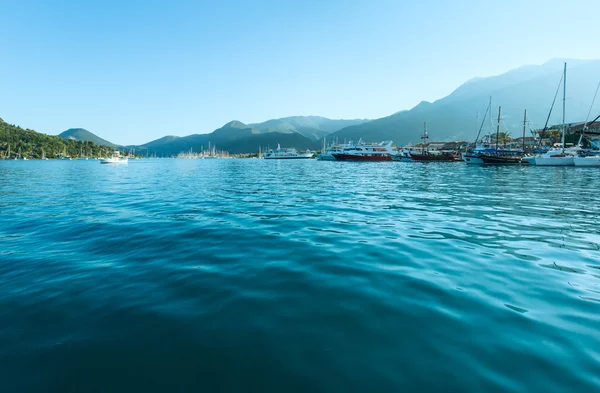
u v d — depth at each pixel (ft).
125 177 111.55
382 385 8.82
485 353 10.06
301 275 16.79
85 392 8.75
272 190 63.05
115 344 10.81
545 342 10.58
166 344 10.78
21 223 30.96
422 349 10.32
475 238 24.58
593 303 13.39
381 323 11.93
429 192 57.31
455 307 13.10
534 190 59.21
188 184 79.82
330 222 30.99
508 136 353.92
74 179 100.48
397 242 23.44
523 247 21.98
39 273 17.39
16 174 130.62
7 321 12.34
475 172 121.39
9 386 8.97
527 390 8.52
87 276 16.89
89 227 28.94
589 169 131.75
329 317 12.39
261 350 10.41
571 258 19.51
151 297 14.30
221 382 9.05
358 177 101.65
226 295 14.42
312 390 8.71
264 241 23.86
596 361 9.57
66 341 11.00
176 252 21.16
